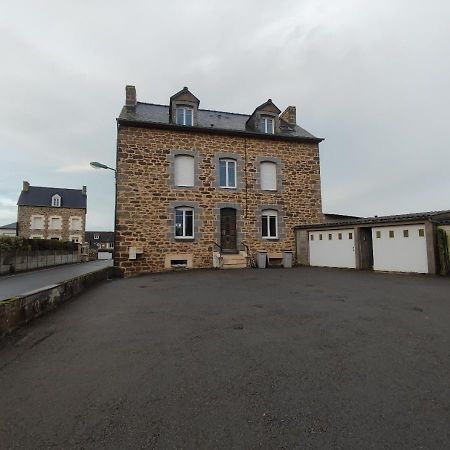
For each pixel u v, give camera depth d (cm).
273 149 1529
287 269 1312
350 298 639
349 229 1304
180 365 310
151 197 1332
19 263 1538
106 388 264
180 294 711
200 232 1382
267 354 336
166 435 200
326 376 282
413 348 351
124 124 1331
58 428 208
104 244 5753
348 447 188
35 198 3716
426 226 1046
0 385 272
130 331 427
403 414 222
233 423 212
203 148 1425
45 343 382
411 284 827
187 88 1447
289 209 1526
